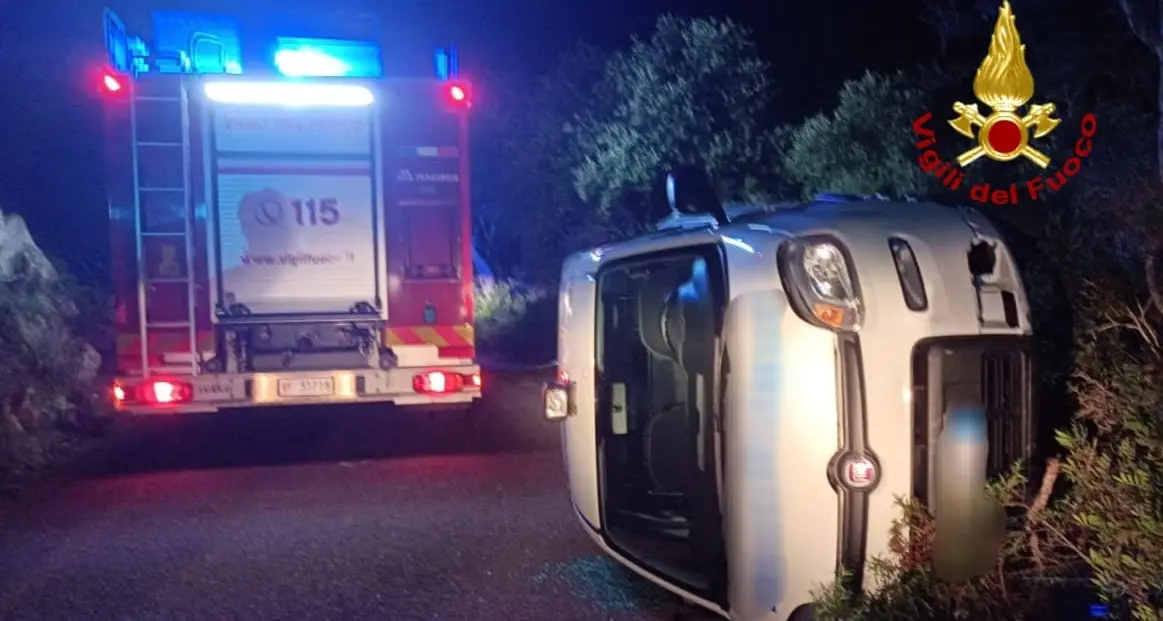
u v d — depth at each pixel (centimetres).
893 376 431
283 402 990
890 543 429
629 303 649
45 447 1061
